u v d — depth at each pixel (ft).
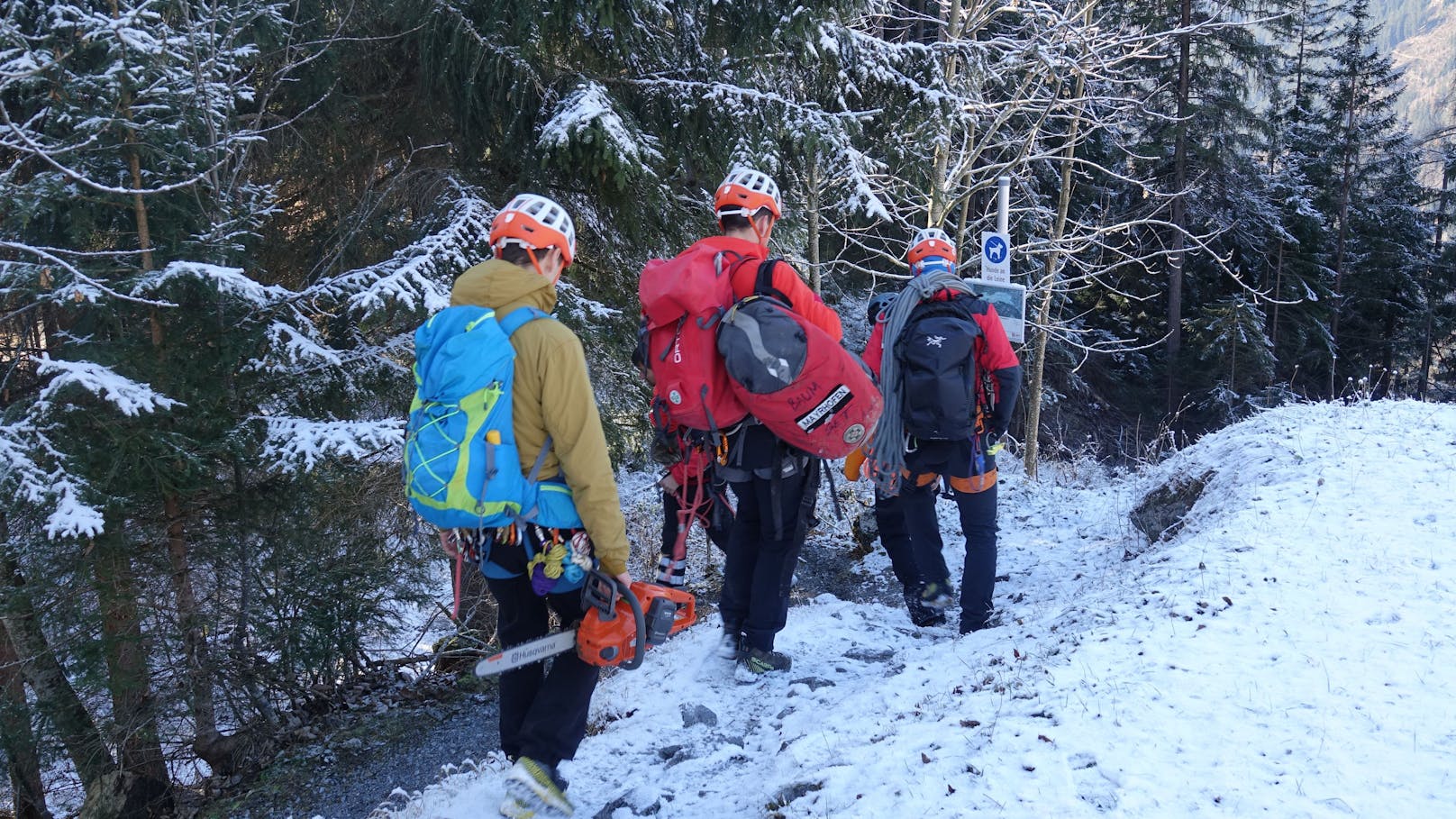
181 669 19.21
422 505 8.54
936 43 35.99
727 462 12.14
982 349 15.11
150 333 18.76
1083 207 77.46
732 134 27.37
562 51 25.53
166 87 17.93
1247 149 83.20
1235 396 81.30
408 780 15.99
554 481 8.93
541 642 9.16
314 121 24.25
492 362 8.46
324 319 21.26
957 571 22.20
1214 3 73.41
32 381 20.15
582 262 28.35
